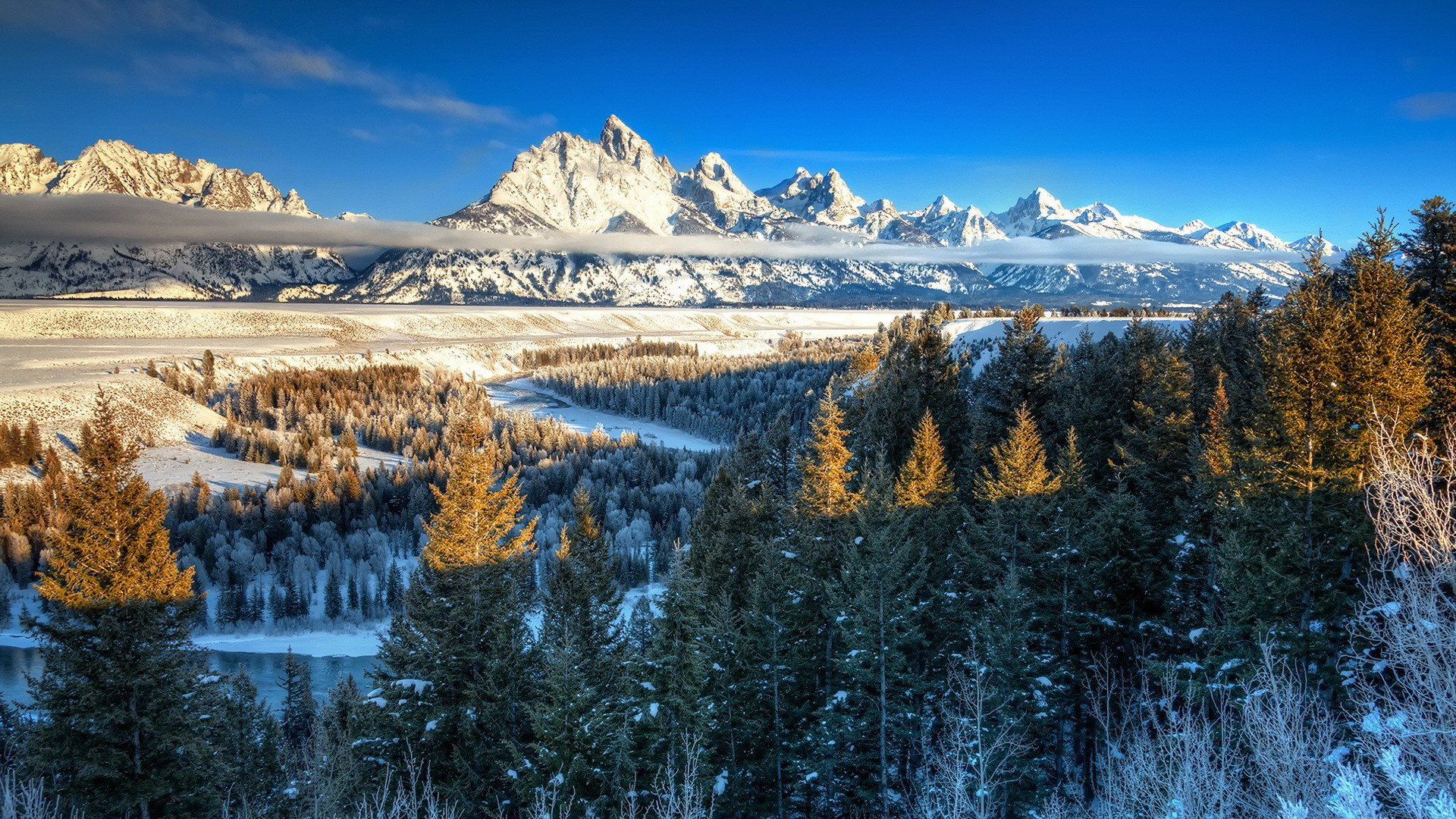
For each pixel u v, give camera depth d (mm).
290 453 132250
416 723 24297
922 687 23922
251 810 27188
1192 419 37812
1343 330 22812
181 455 134625
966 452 40594
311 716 50219
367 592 85375
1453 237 27891
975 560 28516
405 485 113625
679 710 24344
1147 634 26312
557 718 20922
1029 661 24125
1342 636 20500
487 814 22266
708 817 19875
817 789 26016
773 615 26188
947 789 18031
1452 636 10188
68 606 21594
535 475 118938
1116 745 17938
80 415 139375
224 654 75375
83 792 21266
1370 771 11289
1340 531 21094
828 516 31641
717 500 42469
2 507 96188
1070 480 30125
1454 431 20516
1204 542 28156
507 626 25984
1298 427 22688
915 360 47906
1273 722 12609
